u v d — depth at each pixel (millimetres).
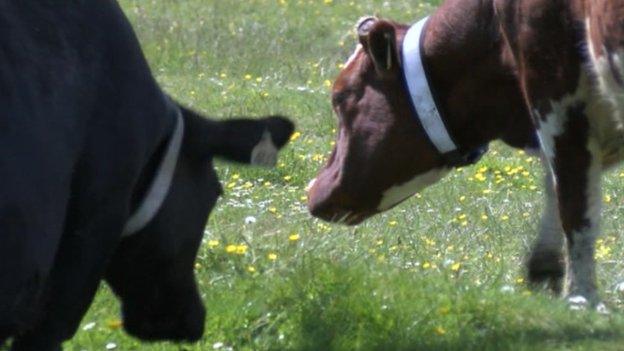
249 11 28625
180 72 23406
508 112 12078
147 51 24250
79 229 8539
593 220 11422
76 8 8492
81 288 8664
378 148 12562
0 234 7598
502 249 13539
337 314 10531
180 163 9148
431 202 15812
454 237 14094
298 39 26234
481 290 11023
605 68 10594
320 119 19859
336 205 13062
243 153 9266
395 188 12781
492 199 16094
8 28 7980
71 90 8250
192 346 10156
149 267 9250
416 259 12914
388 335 10242
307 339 10312
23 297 7910
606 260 13188
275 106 20594
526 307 10672
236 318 10570
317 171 17125
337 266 11055
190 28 26266
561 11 10859
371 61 12492
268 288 10977
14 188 7660
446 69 12062
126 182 8672
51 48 8211
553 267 12133
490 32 11695
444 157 12484
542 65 11133
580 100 11102
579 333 10188
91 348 10125
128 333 9695
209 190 9391
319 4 29469
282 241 12555
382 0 30062
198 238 9406
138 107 8711
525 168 17891
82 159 8422
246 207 14953
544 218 12172
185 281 9438
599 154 11359
